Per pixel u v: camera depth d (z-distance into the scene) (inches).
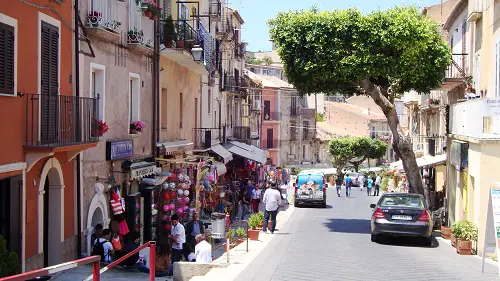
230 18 1770.4
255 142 2310.5
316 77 951.6
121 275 546.9
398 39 912.3
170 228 687.7
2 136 408.8
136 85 747.4
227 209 1163.3
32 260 466.3
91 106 566.3
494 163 683.4
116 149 652.1
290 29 935.0
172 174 842.8
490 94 860.0
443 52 989.8
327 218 1219.9
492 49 852.6
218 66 1425.9
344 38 920.9
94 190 603.5
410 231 745.6
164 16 874.8
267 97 2827.3
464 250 681.0
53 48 497.4
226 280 469.1
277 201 896.3
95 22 585.0
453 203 981.8
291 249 685.9
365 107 3932.1
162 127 891.4
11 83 419.5
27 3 445.1
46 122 472.7
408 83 1035.3
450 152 1002.1
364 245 745.0
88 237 586.6
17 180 437.1
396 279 494.0
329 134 3294.8
